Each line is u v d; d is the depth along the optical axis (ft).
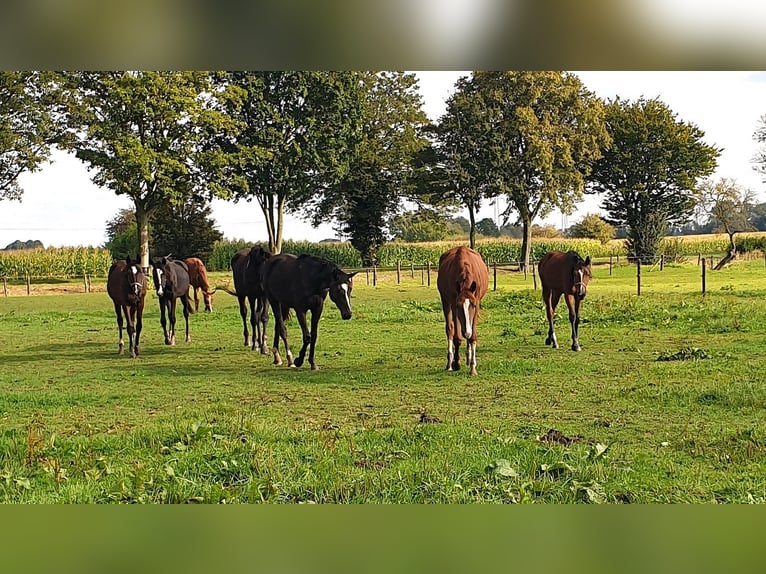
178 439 23.02
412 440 22.68
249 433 23.79
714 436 23.08
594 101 159.63
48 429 25.93
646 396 29.48
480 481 17.99
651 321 54.85
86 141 132.26
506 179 157.89
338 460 20.24
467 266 36.09
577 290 42.55
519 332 52.80
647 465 19.83
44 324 65.92
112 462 20.59
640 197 188.44
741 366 36.01
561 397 30.09
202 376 37.52
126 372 39.22
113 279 45.21
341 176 156.25
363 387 33.45
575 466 19.25
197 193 139.74
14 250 144.97
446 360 40.75
